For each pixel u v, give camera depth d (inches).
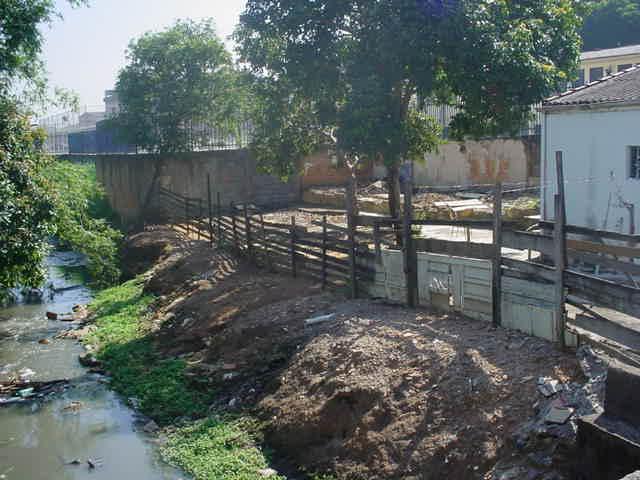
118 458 459.2
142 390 560.7
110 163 1411.2
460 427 361.4
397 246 569.0
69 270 1174.3
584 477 295.7
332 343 490.6
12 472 448.1
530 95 643.5
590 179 666.8
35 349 716.0
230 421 478.6
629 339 350.0
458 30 617.3
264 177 1358.3
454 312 494.3
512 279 439.2
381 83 663.8
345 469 384.8
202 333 635.5
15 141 616.4
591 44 1695.4
